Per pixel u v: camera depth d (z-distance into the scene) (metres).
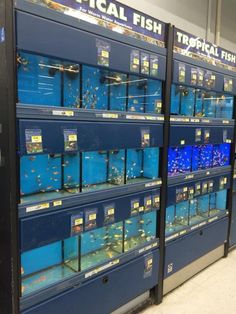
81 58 1.65
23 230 1.52
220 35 4.00
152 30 2.09
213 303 2.45
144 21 2.02
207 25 3.78
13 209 1.47
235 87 3.08
